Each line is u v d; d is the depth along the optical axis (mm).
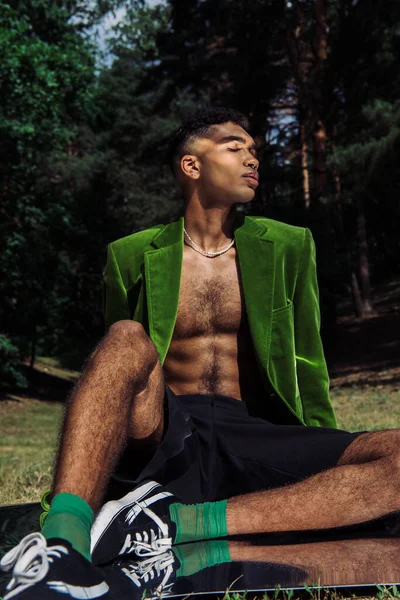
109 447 1929
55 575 1579
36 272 19469
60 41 21219
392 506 2234
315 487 2279
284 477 2418
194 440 2467
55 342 27156
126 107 38062
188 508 2301
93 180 33812
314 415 2711
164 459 2328
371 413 12078
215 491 2488
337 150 20172
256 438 2467
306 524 2258
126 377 2055
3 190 18922
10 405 19281
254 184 2670
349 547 2289
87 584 1605
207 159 2652
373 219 35594
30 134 17234
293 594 1928
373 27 21984
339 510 2238
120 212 36625
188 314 2641
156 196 37812
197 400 2584
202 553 2215
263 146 26016
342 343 29359
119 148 38250
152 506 2213
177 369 2648
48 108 17812
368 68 23109
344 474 2271
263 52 25047
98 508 2000
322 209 23594
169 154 2789
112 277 2768
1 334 18656
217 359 2650
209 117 2709
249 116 26031
